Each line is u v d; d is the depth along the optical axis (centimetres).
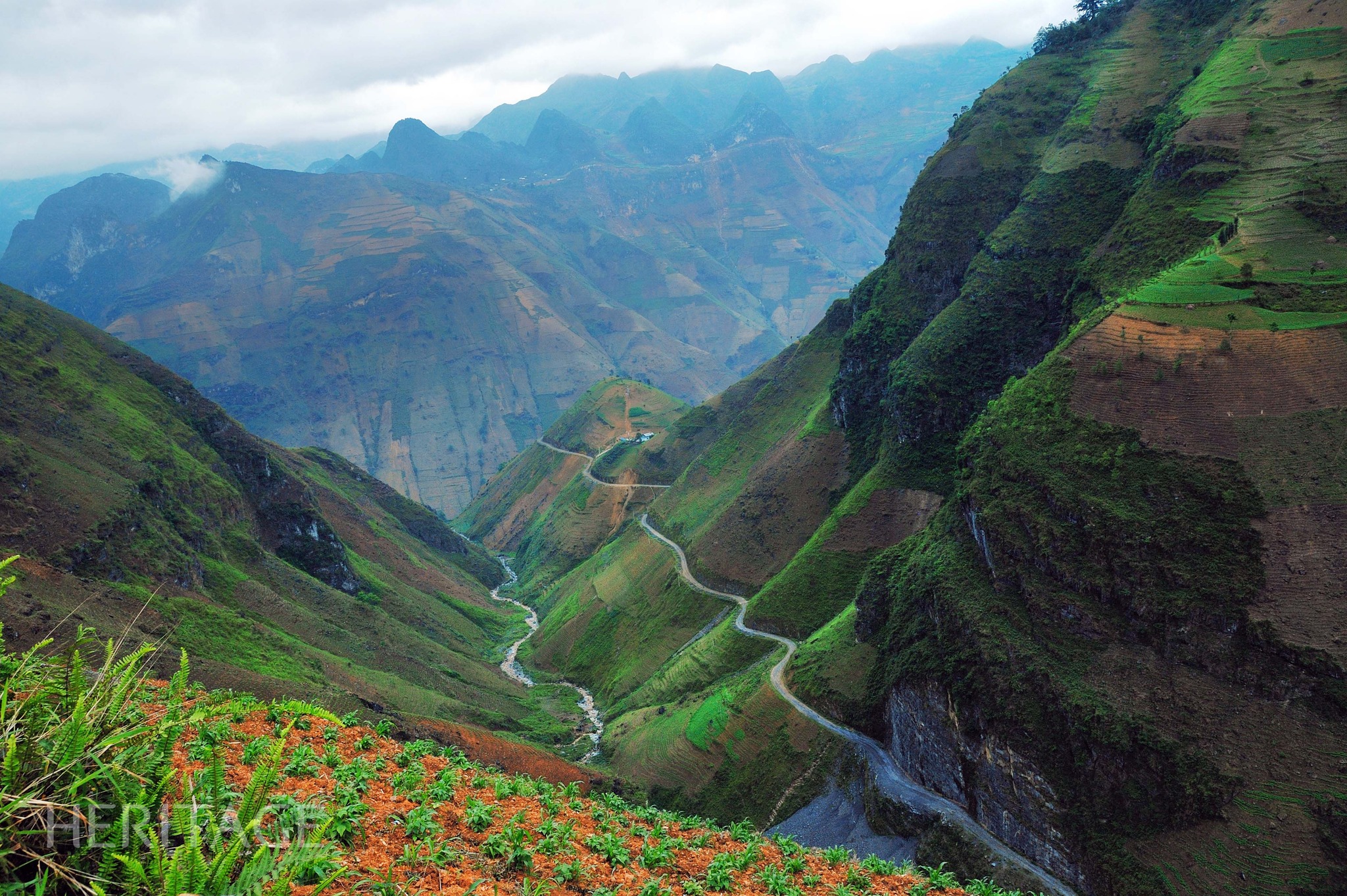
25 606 7012
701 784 10062
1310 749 5772
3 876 1268
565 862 2402
